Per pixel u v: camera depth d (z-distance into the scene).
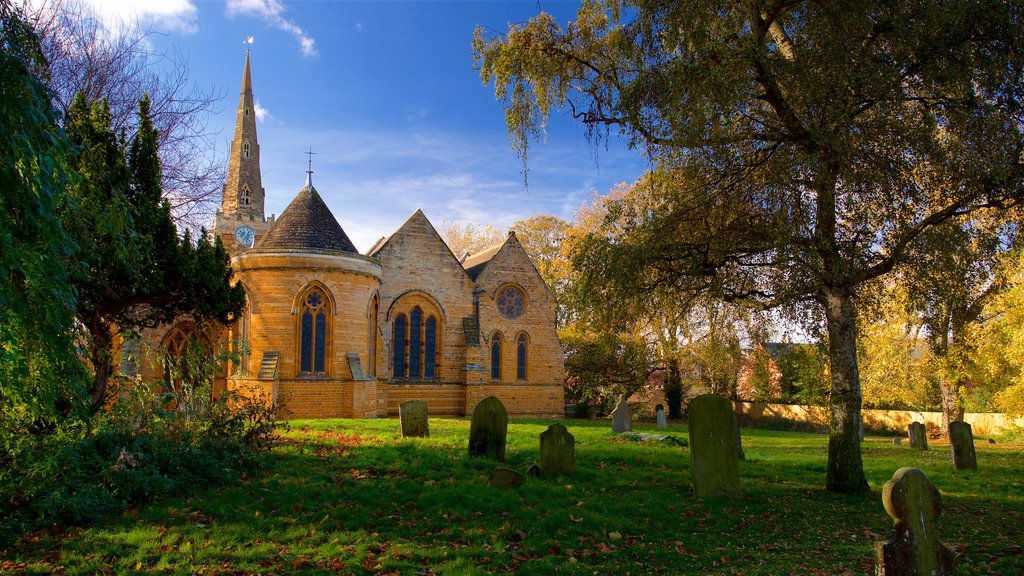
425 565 7.77
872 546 9.31
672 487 12.73
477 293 39.31
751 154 13.41
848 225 12.98
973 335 28.91
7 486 8.41
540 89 15.30
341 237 33.53
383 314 36.41
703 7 11.60
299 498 10.16
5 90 6.58
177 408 12.14
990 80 10.98
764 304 14.02
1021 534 10.39
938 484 15.24
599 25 15.02
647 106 12.77
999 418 36.56
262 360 30.48
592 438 22.64
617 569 7.89
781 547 9.16
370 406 32.34
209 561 7.54
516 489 11.29
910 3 11.20
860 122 11.84
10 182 6.88
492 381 39.72
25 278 7.24
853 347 13.39
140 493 9.64
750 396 51.94
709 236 13.52
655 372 50.53
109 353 14.02
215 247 18.44
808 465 17.62
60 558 7.38
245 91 59.38
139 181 15.60
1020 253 18.08
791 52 13.20
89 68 23.50
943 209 12.17
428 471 12.77
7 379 7.39
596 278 13.54
